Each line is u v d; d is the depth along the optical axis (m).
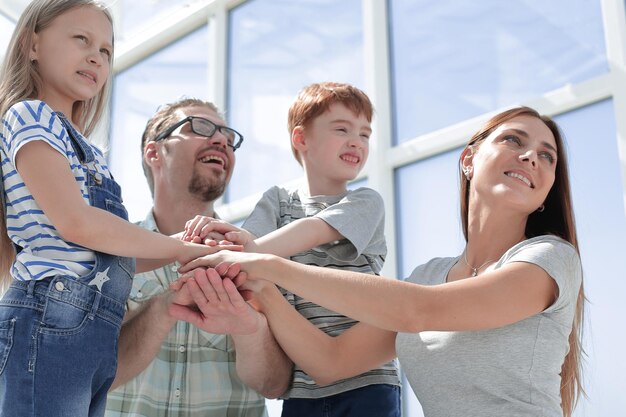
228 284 2.21
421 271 2.37
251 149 5.19
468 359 2.01
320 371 2.32
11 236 1.94
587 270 3.56
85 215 1.91
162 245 2.14
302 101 2.80
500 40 4.24
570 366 2.22
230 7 5.61
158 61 5.87
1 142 1.99
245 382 2.46
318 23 5.08
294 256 2.55
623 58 3.73
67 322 1.87
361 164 2.74
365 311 2.02
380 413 2.38
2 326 1.83
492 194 2.20
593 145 3.72
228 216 5.11
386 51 4.64
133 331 2.34
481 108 4.21
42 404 1.79
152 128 3.02
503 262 2.11
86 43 2.15
